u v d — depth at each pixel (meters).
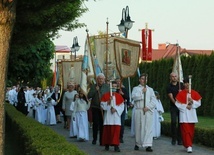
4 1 6.70
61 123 24.55
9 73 25.66
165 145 13.86
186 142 12.27
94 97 13.96
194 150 12.70
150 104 12.65
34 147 8.78
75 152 7.94
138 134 12.66
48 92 28.88
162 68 32.97
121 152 12.38
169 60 32.28
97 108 13.95
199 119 22.66
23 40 13.71
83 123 15.32
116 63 16.47
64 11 13.17
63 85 24.16
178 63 15.65
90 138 16.42
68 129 19.95
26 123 13.34
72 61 24.27
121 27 18.58
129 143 14.47
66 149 8.26
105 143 12.66
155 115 15.61
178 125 13.90
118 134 12.51
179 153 12.13
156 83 33.97
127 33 18.69
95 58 17.31
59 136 10.12
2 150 7.09
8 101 36.00
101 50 17.39
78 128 15.36
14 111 20.02
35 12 11.21
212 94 25.64
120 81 14.60
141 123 12.58
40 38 14.38
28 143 9.96
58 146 8.56
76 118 15.56
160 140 15.23
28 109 30.56
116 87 13.48
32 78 26.38
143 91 12.65
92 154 12.02
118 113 12.55
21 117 16.30
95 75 15.78
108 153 12.20
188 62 28.11
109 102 12.52
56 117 24.77
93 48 17.33
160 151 12.54
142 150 12.77
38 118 25.11
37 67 25.42
